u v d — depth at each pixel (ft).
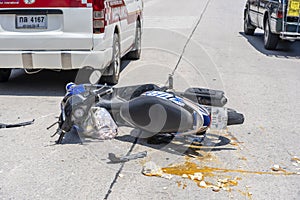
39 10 21.63
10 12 21.79
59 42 21.86
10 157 15.37
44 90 24.08
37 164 14.85
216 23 58.90
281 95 24.68
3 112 20.15
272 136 18.08
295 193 13.34
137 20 31.83
